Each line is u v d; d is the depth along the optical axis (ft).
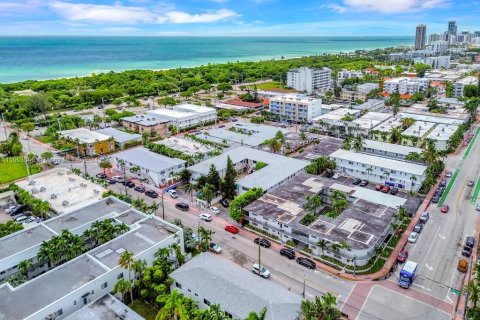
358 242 289.94
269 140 540.52
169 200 406.00
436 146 531.91
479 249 297.33
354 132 607.78
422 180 408.67
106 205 349.00
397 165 431.43
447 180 445.37
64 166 511.40
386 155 489.26
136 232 297.53
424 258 297.74
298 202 355.15
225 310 225.56
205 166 449.89
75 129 623.36
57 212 351.46
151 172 443.73
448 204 384.68
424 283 270.26
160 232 298.15
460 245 314.14
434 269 284.61
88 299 237.86
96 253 269.44
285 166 446.60
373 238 294.66
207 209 383.45
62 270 251.39
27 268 270.87
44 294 228.22
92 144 546.67
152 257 275.18
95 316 217.97
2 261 263.08
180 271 258.37
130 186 437.99
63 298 223.51
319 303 212.02
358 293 261.44
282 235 323.57
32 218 360.07
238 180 419.54
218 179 402.72
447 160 512.22
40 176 436.35
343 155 467.93
